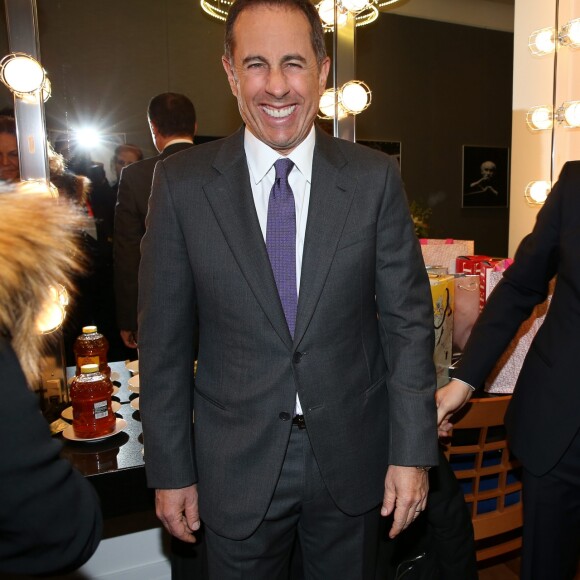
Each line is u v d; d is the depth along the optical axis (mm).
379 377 1051
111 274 2531
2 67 1274
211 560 1045
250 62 924
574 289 1066
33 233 562
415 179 5285
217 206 952
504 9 5387
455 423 1284
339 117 1843
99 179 2676
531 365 1144
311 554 1091
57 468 590
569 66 2322
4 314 544
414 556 1322
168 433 984
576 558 1179
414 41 5047
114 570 1698
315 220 958
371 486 1032
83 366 1306
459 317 1674
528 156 2549
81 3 3146
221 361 1000
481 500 1467
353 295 969
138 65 3295
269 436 975
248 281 938
